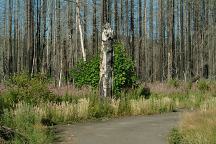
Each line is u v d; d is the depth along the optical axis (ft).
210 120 44.57
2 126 41.60
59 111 57.47
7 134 41.50
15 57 205.05
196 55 210.38
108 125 54.70
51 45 176.14
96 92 73.77
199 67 207.62
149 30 195.83
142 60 175.83
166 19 196.95
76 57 166.61
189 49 199.52
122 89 77.51
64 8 192.34
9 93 62.08
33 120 49.98
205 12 218.18
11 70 184.85
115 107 63.87
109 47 71.05
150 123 56.49
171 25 163.02
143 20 201.16
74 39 188.44
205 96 87.45
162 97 79.15
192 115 48.73
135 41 208.03
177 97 84.58
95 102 63.52
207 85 100.27
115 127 53.06
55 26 177.06
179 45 208.33
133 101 67.97
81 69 82.74
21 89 63.05
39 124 48.08
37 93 63.41
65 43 182.29
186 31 206.08
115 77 76.59
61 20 191.93
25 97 62.18
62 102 60.85
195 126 43.09
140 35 175.42
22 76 67.00
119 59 78.13
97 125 54.75
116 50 79.00
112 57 71.26
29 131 44.16
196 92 93.25
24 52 190.49
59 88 78.69
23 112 50.62
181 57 198.49
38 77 69.62
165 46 198.39
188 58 197.47
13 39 228.22
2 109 54.19
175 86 100.63
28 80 65.92
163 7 195.42
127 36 180.96
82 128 52.26
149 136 46.91
